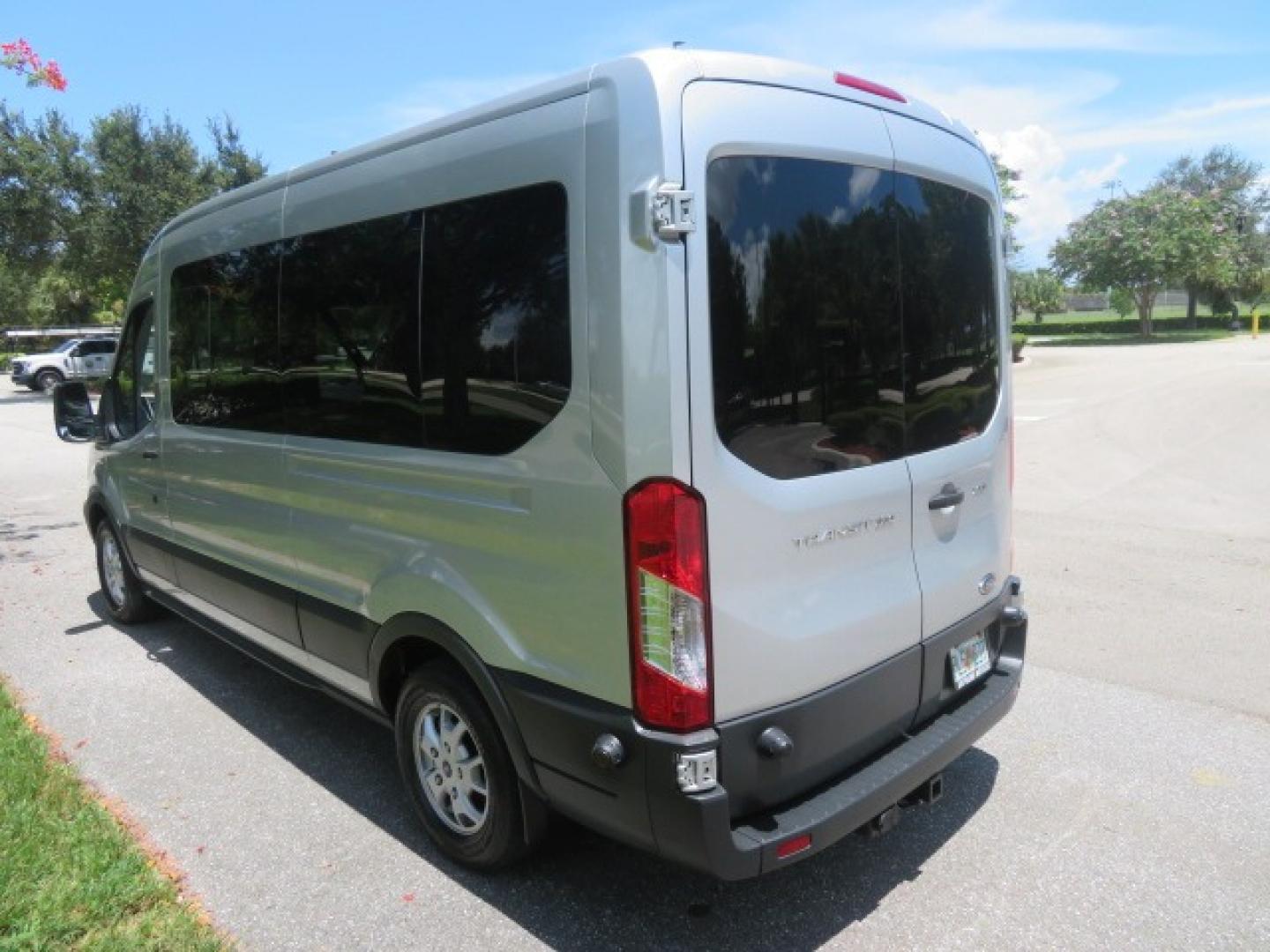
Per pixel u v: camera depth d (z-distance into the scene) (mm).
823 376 2752
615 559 2484
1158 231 42219
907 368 3082
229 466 4254
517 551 2764
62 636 5887
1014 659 3693
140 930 2914
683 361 2367
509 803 3023
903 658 3027
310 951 2891
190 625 6062
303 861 3375
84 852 3285
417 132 3082
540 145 2619
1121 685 4789
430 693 3238
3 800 3627
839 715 2781
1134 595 6250
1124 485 10047
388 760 4172
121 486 5555
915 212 3113
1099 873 3230
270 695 4887
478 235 2824
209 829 3598
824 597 2738
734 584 2498
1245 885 3145
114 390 5555
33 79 8336
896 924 2982
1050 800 3713
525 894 3160
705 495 2420
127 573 5801
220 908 3104
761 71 2615
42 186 25062
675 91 2371
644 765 2492
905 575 3047
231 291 4164
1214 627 5609
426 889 3195
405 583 3176
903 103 3135
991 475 3545
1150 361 27641
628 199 2371
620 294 2398
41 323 54375
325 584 3682
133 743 4340
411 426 3135
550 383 2611
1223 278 44750
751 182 2539
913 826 3547
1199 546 7508
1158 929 2930
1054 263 46500
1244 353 29594
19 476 12570
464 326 2883
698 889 3174
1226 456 11453
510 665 2830
